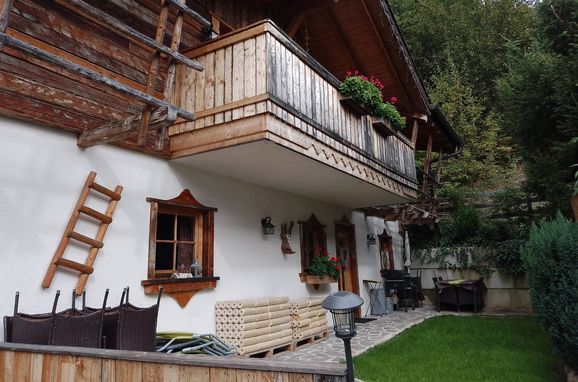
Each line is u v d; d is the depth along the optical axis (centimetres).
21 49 270
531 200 1224
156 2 513
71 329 310
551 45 763
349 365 184
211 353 433
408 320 903
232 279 574
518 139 827
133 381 219
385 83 937
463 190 1562
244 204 626
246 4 688
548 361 545
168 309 474
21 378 266
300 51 502
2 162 347
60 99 388
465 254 1180
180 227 537
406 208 1041
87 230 405
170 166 510
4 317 329
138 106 468
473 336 714
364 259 1031
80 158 407
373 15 795
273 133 440
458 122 1830
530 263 483
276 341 560
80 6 303
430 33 2169
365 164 661
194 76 492
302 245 767
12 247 345
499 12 2106
